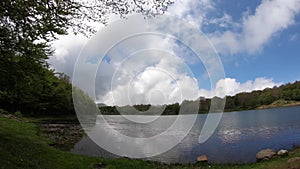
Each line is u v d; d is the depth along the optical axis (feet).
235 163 41.34
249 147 55.36
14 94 40.60
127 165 36.94
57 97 137.59
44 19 26.89
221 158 45.73
